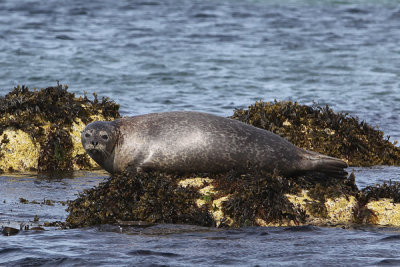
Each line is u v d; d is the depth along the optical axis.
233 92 70.00
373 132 47.84
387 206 31.06
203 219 29.64
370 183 38.84
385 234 28.38
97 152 32.69
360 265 23.97
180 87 71.94
